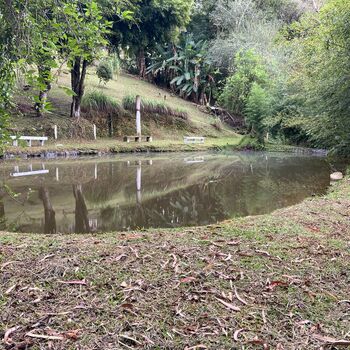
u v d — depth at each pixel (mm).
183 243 2896
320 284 2199
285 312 1884
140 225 4406
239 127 22484
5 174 8266
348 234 3293
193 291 2074
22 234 3447
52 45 2059
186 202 5750
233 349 1577
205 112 23469
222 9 25016
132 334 1677
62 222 4551
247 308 1912
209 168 9969
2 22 2076
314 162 11531
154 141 16656
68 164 10297
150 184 7352
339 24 6695
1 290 2051
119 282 2170
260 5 25625
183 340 1637
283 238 3094
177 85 25281
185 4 19000
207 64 24547
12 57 2094
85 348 1572
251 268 2391
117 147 14281
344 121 7453
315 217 3977
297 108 13945
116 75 23859
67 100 17281
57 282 2162
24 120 14047
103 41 2207
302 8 23641
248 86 19484
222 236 3131
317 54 7965
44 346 1579
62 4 2125
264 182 7688
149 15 18016
